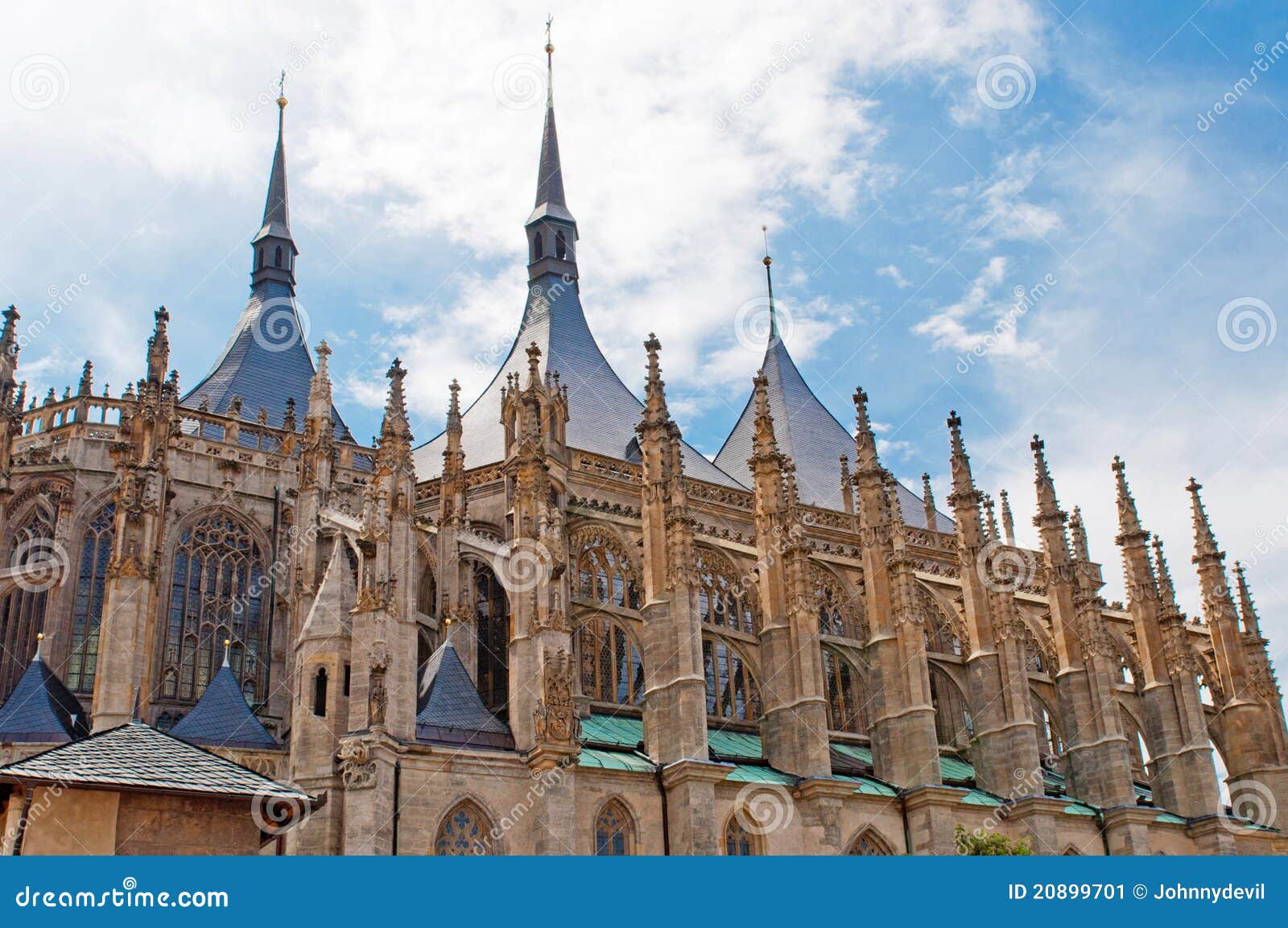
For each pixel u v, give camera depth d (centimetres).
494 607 7912
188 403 9594
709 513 9556
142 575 6562
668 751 6988
